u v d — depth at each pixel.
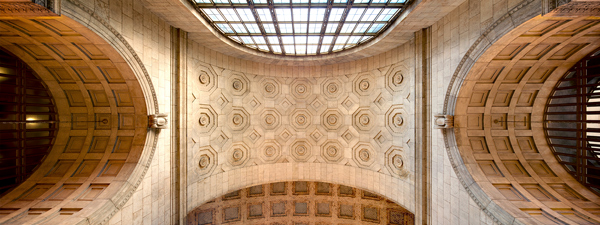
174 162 11.52
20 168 9.53
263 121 16.69
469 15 9.10
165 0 9.26
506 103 10.74
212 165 14.02
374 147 15.03
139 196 9.51
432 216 11.20
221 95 14.68
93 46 8.15
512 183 9.74
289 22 11.55
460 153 10.24
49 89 9.98
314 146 17.19
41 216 7.87
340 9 10.43
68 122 10.55
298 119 17.34
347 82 16.42
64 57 8.79
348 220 19.78
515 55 8.76
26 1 5.43
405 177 12.98
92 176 9.53
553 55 9.02
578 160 9.97
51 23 6.93
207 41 13.11
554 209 8.70
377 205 18.88
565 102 10.21
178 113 11.71
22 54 8.77
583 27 7.32
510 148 10.81
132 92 9.76
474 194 9.17
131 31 8.95
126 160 9.84
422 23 11.16
